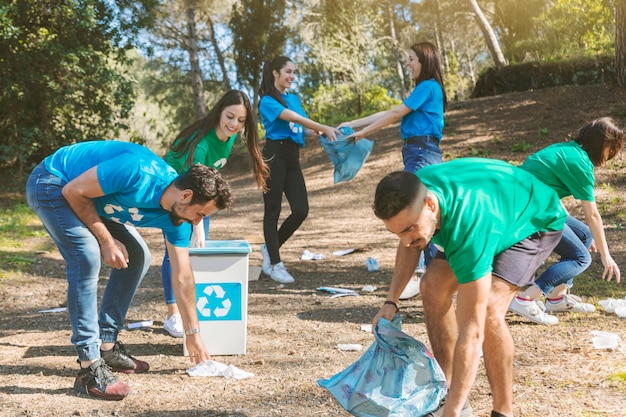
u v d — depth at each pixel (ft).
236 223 37.58
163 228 11.27
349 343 14.39
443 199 8.22
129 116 59.98
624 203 28.81
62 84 54.08
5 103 55.47
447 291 9.68
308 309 17.38
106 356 12.55
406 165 18.75
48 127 56.75
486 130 47.93
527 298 14.87
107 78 54.44
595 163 13.11
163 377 12.50
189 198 10.36
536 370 11.93
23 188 55.11
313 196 44.57
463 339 8.15
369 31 85.92
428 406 9.54
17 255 27.02
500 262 8.90
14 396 11.48
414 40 112.16
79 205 10.80
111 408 10.95
